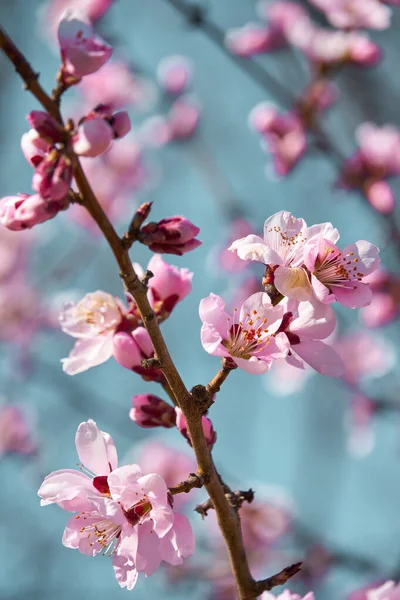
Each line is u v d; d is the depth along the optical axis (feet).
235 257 24.14
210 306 9.16
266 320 9.12
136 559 8.70
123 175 28.35
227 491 9.53
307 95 22.79
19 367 29.63
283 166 22.66
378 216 21.67
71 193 8.55
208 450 9.18
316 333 9.12
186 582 23.16
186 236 8.98
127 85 27.02
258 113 22.98
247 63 22.75
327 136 22.77
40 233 31.42
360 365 23.98
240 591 9.21
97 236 28.63
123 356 10.39
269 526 23.41
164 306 10.91
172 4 21.63
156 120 27.96
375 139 21.86
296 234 9.34
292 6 24.14
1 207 8.76
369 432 23.88
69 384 29.45
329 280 9.13
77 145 8.27
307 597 10.28
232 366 8.75
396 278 21.40
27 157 8.83
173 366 8.73
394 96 24.70
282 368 24.95
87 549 9.17
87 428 9.08
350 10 22.50
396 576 20.16
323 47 22.67
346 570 22.18
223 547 23.40
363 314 21.58
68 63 8.48
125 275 8.55
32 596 28.63
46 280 30.86
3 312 29.94
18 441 28.58
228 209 25.54
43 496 8.86
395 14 25.02
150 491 8.59
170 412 10.29
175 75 27.48
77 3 23.03
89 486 8.94
